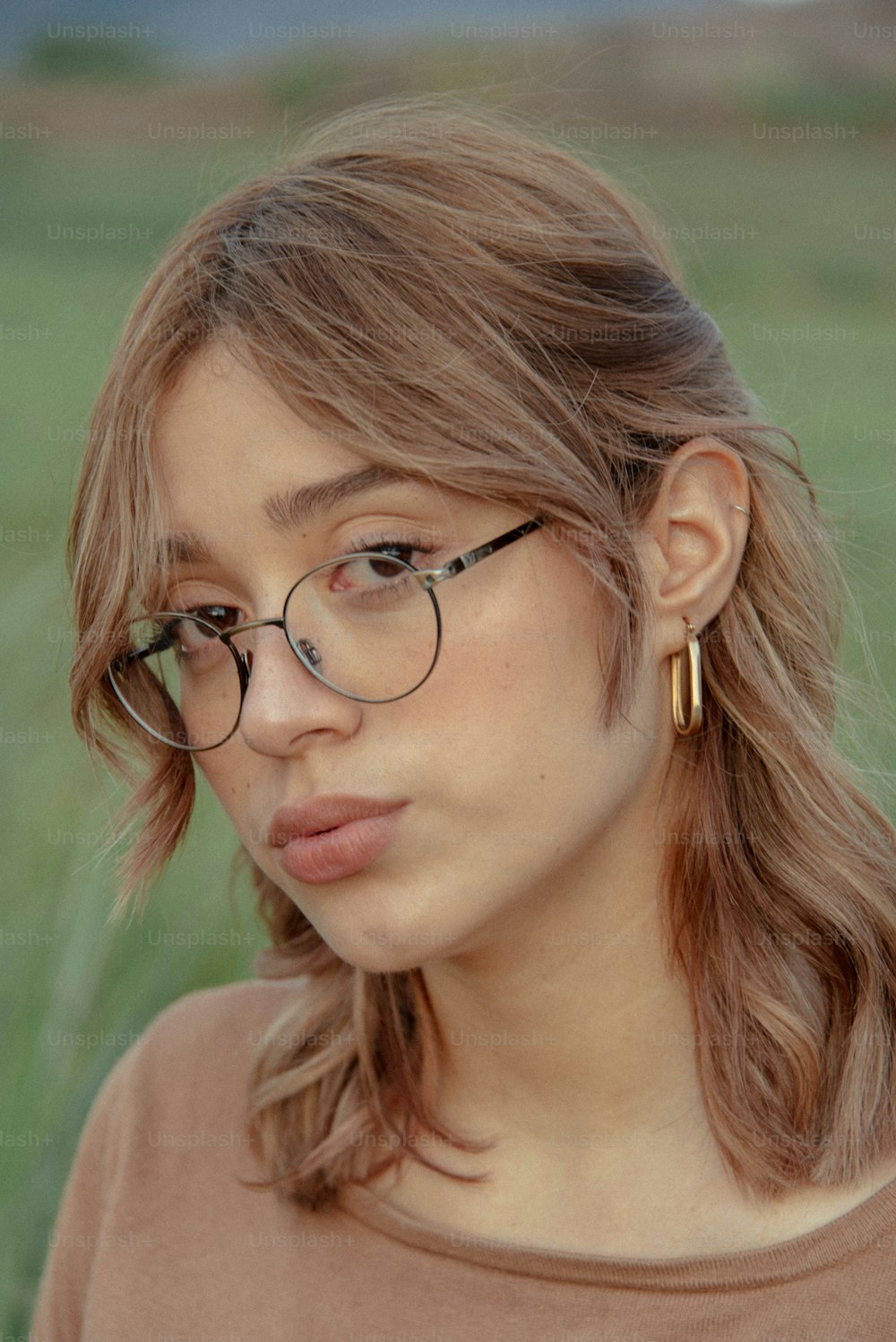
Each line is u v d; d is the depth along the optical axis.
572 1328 1.17
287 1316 1.30
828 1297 1.11
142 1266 1.41
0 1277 1.92
